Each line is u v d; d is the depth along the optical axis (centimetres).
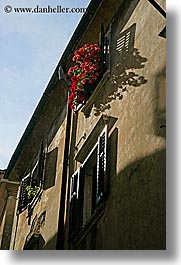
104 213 755
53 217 1011
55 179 1070
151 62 744
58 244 907
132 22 856
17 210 1294
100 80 902
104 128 827
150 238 610
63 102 1141
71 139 1012
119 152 761
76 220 862
